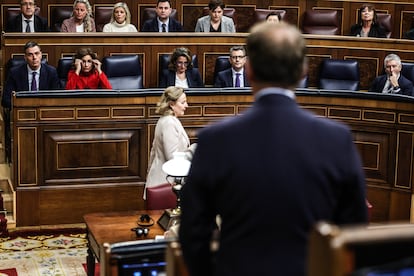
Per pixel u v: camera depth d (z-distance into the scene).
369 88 12.68
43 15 13.88
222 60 11.98
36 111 9.73
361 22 14.06
